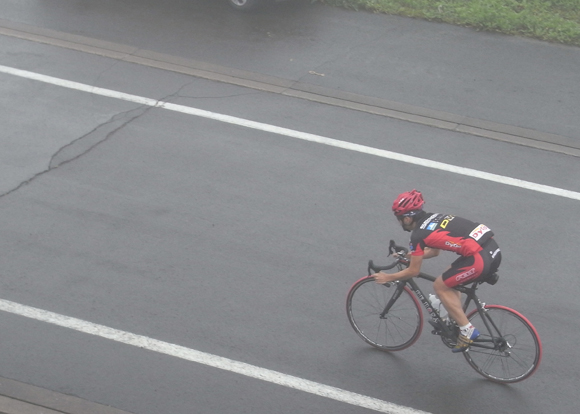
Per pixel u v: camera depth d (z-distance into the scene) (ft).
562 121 32.45
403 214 19.06
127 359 19.81
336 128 31.09
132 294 22.04
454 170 28.86
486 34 39.86
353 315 20.94
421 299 20.04
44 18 38.55
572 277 23.67
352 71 35.40
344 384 19.52
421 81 34.91
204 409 18.45
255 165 28.43
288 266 23.54
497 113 32.76
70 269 22.86
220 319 21.33
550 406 19.12
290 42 37.78
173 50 36.40
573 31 39.78
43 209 25.41
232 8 40.98
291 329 21.18
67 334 20.49
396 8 41.78
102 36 37.24
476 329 19.34
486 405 19.10
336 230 25.27
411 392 19.40
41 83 32.99
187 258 23.62
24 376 19.08
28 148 28.63
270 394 19.03
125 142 29.37
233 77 34.40
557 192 27.91
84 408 18.26
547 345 20.97
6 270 22.63
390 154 29.60
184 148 29.22
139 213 25.53
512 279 23.45
